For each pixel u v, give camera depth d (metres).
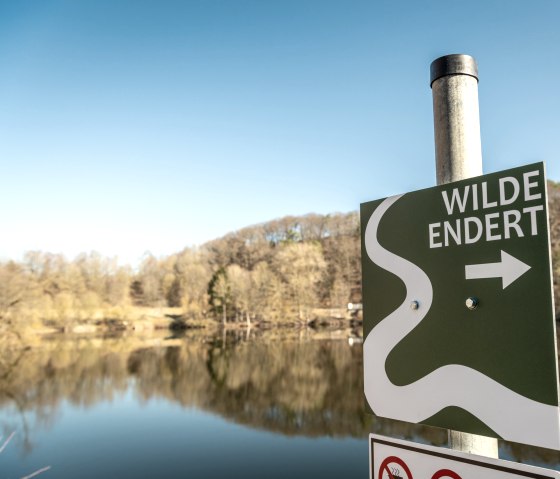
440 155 1.76
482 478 1.40
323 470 10.66
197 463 11.17
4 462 11.25
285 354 33.41
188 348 38.69
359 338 46.62
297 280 66.06
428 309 1.61
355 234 78.00
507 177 1.45
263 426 14.52
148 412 16.61
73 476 10.28
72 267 65.94
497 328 1.43
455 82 1.75
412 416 1.62
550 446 1.29
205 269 78.00
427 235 1.64
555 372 1.30
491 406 1.42
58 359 31.75
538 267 1.36
